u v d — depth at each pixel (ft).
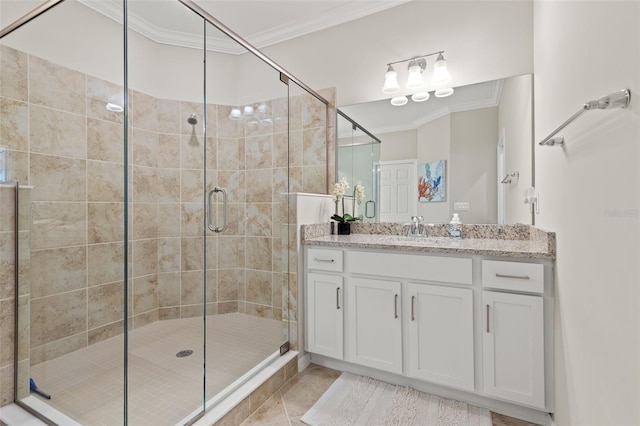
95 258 5.10
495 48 7.05
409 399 5.62
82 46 5.41
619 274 2.62
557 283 4.52
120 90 5.31
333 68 8.91
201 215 7.27
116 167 5.25
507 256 4.98
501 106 7.01
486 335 5.13
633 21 2.36
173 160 7.20
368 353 6.15
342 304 6.42
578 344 3.66
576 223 3.71
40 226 5.32
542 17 5.66
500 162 7.04
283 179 7.45
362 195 8.46
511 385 4.95
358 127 8.53
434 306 5.53
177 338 6.47
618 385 2.64
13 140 5.30
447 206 7.54
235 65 9.10
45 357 4.96
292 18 8.96
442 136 7.60
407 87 7.68
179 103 7.36
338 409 5.38
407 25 7.99
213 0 8.18
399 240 6.85
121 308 4.94
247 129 8.41
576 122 3.70
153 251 6.89
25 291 5.19
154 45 7.23
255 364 6.05
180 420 4.54
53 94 5.41
